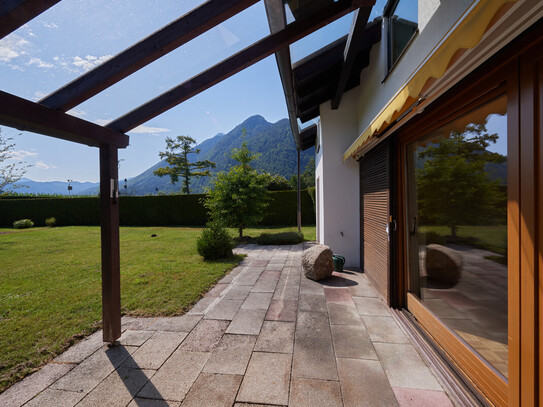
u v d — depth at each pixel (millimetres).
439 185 2541
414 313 3039
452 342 2207
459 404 1800
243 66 2406
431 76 1442
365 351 2502
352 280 4801
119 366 2342
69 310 3641
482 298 1884
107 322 2643
